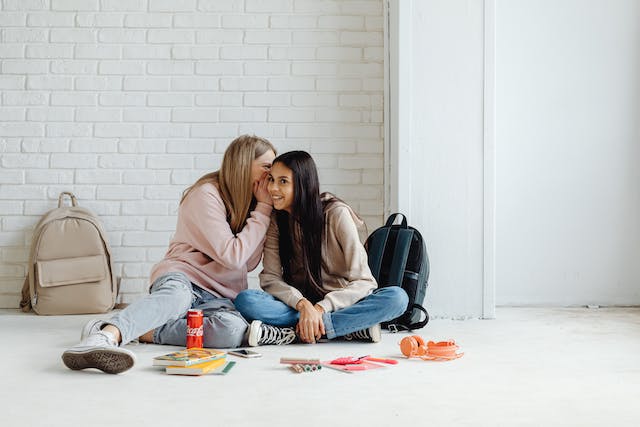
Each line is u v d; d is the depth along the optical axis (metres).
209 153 4.30
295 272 3.25
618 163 4.38
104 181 4.29
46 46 4.28
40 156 4.28
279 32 4.30
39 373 2.48
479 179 3.85
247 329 2.99
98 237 4.06
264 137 4.30
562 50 4.36
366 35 4.32
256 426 1.88
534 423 1.92
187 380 2.39
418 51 3.85
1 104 4.28
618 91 4.38
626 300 4.38
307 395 2.21
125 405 2.07
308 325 2.98
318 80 4.31
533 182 4.36
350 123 4.32
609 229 4.39
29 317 3.90
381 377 2.47
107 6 4.29
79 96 4.29
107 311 4.07
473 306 3.85
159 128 4.30
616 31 4.37
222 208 3.17
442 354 2.77
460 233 3.85
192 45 4.30
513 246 4.36
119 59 4.29
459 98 3.86
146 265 4.27
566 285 4.37
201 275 3.15
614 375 2.51
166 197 4.30
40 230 4.01
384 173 4.30
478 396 2.21
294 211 3.13
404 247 3.46
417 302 3.45
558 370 2.59
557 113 4.37
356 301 3.07
